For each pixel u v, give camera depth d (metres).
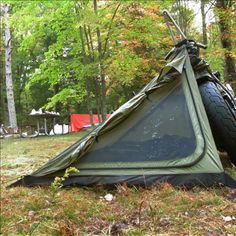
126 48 8.20
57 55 8.87
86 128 17.20
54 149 7.84
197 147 3.16
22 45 8.82
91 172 3.35
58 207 2.73
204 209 2.52
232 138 3.41
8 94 15.28
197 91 3.41
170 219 2.35
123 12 8.06
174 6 9.77
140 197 2.90
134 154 3.31
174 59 3.61
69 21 8.18
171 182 3.11
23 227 2.37
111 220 2.44
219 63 8.81
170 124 3.32
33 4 8.02
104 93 8.76
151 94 3.44
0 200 3.05
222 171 3.03
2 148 8.86
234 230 2.12
